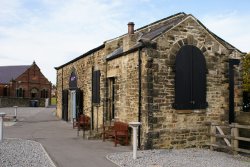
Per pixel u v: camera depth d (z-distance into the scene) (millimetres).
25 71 62188
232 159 10953
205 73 13555
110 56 15906
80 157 10734
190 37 13258
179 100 12875
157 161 10203
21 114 33875
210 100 13617
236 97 15000
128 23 15516
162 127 12500
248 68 23859
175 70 12852
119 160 10305
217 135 12523
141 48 12766
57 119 27703
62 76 28125
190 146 13039
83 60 21297
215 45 13852
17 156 10516
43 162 9797
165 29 12812
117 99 15242
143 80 12508
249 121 13562
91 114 18656
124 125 13570
